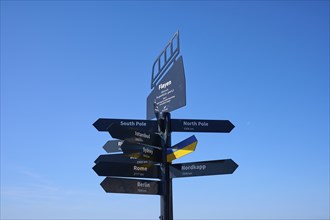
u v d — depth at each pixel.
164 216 3.57
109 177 3.59
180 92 3.91
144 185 3.65
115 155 4.01
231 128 4.04
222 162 3.71
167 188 3.67
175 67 4.06
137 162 3.72
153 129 3.94
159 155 3.76
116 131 3.51
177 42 4.08
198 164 3.71
